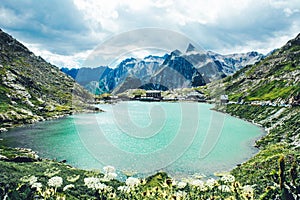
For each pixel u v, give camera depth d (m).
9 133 78.94
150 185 14.45
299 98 87.00
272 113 93.12
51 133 77.62
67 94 167.25
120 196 12.61
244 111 111.38
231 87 174.88
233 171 38.16
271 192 14.73
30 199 12.73
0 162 30.95
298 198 12.14
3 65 161.38
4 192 12.84
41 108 123.44
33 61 195.25
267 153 45.91
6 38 198.12
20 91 136.62
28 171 29.69
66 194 15.82
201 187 13.00
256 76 170.50
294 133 58.19
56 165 38.22
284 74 139.88
